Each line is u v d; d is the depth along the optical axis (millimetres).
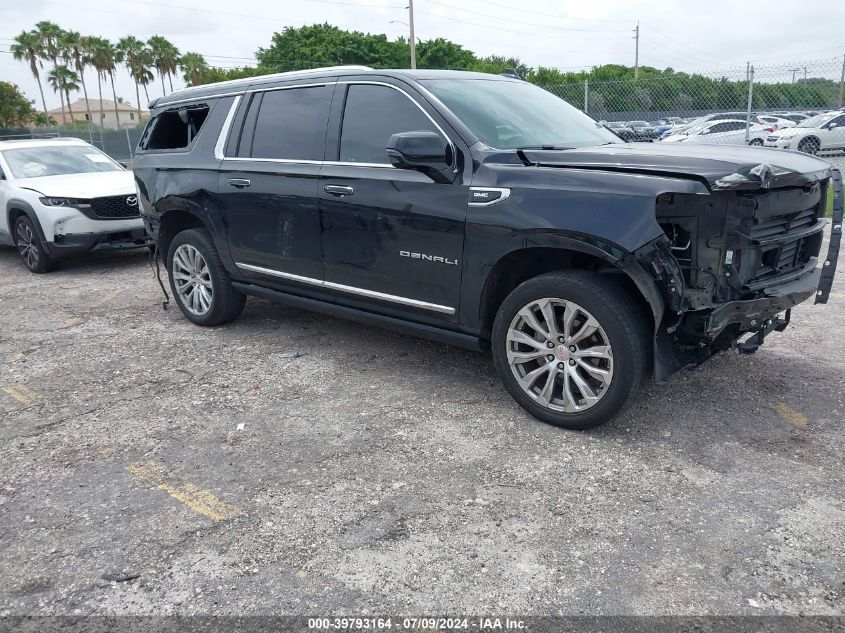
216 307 5656
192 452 3645
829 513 2918
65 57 72188
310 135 4641
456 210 3818
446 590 2539
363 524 2953
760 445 3514
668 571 2600
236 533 2918
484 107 4219
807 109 17812
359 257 4379
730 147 4016
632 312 3410
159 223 5926
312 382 4566
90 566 2738
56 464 3564
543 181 3533
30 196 8367
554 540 2805
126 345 5484
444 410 4059
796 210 3666
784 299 3504
